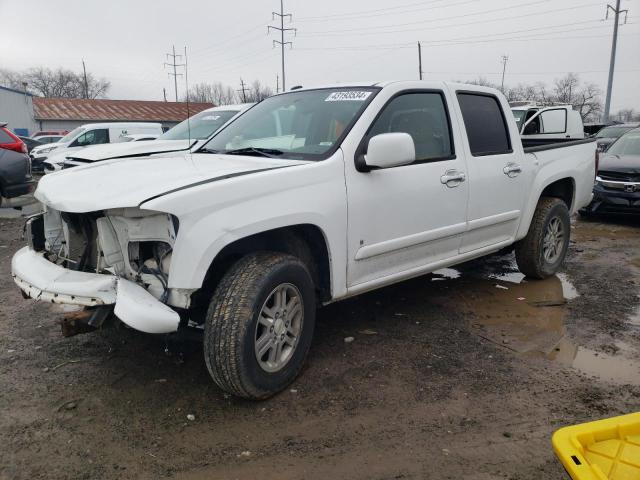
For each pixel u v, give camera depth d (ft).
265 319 10.30
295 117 13.52
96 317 9.71
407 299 16.70
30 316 14.99
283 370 10.78
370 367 12.07
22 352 12.71
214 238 9.43
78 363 12.14
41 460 8.79
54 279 10.18
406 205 12.76
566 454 5.46
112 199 9.48
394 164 11.41
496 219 15.65
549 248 18.45
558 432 5.78
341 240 11.51
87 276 10.06
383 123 12.72
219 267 10.87
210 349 9.79
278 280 10.30
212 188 9.55
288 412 10.25
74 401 10.55
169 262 9.61
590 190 20.25
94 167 12.32
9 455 8.91
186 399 10.66
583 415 10.22
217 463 8.77
